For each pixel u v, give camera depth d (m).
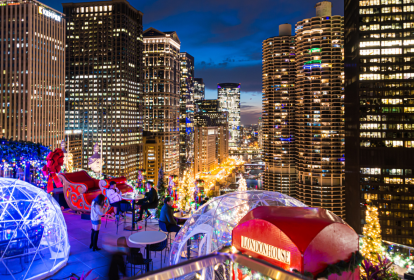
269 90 169.75
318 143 139.00
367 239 11.80
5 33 142.50
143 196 14.02
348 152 107.56
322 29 143.75
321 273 3.91
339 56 142.25
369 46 96.81
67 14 187.62
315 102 141.75
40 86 147.75
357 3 97.69
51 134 155.12
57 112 160.25
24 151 21.36
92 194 15.20
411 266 10.74
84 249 10.66
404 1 95.38
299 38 152.00
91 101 186.50
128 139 191.62
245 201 8.88
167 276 3.36
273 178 166.25
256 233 4.34
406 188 92.88
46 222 9.43
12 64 141.62
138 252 8.66
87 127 186.88
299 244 3.78
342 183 137.38
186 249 8.25
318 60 143.00
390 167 94.12
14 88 141.38
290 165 164.38
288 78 166.88
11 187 10.04
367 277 7.53
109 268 9.12
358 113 96.62
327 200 135.88
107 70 184.88
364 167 95.56
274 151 165.75
